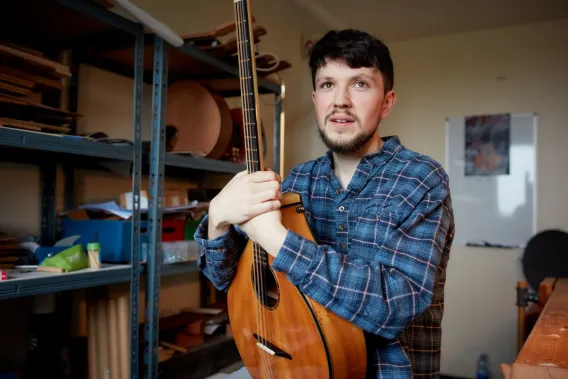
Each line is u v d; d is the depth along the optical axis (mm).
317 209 1105
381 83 1010
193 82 2219
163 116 1783
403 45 4211
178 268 1882
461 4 3482
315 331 874
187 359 2020
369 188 1034
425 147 4098
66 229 1814
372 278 845
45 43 1911
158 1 2402
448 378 3834
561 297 1704
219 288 1091
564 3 3432
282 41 3525
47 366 1754
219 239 984
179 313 2400
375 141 1068
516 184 3809
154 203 1753
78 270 1500
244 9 990
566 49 3725
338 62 987
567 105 3707
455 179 3992
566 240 3561
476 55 3975
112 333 1714
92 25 1700
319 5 3652
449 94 4043
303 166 1189
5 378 1539
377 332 860
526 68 3830
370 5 3555
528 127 3801
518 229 3785
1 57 1402
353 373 906
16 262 1566
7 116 1433
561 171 3695
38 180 1895
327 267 848
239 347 1071
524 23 3834
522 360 762
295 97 3697
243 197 880
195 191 2266
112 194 2225
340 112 993
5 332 1741
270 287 1022
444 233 952
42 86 1590
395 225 943
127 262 1696
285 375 946
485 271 3859
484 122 3922
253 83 975
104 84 2164
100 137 1657
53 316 1839
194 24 2666
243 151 2387
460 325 3898
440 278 1076
